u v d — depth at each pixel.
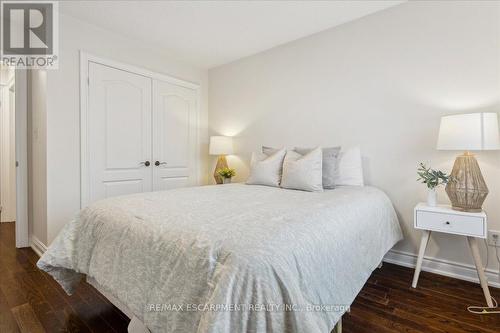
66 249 1.47
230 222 1.09
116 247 1.21
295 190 2.11
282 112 3.05
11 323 1.46
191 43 3.04
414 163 2.20
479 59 1.92
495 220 1.88
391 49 2.30
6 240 2.94
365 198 1.79
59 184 2.42
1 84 3.70
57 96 2.41
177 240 0.98
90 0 2.23
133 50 2.99
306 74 2.84
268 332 0.75
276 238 0.92
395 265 2.26
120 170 2.89
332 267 1.06
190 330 0.84
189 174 3.64
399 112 2.27
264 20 2.54
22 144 2.73
